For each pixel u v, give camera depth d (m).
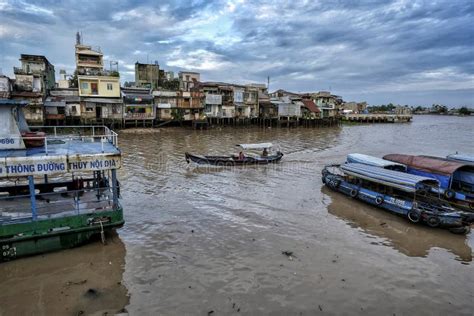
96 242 12.15
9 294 9.22
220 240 12.95
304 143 44.22
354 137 55.06
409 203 15.71
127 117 51.97
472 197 17.31
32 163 10.41
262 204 17.53
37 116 43.31
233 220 15.08
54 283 9.78
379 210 17.20
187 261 11.28
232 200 18.08
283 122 70.25
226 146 38.19
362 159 22.12
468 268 11.55
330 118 82.25
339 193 20.05
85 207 12.36
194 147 36.81
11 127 11.44
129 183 20.88
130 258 11.37
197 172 24.78
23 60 48.47
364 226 15.03
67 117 48.03
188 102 59.06
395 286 10.16
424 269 11.34
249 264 11.16
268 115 71.19
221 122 63.28
